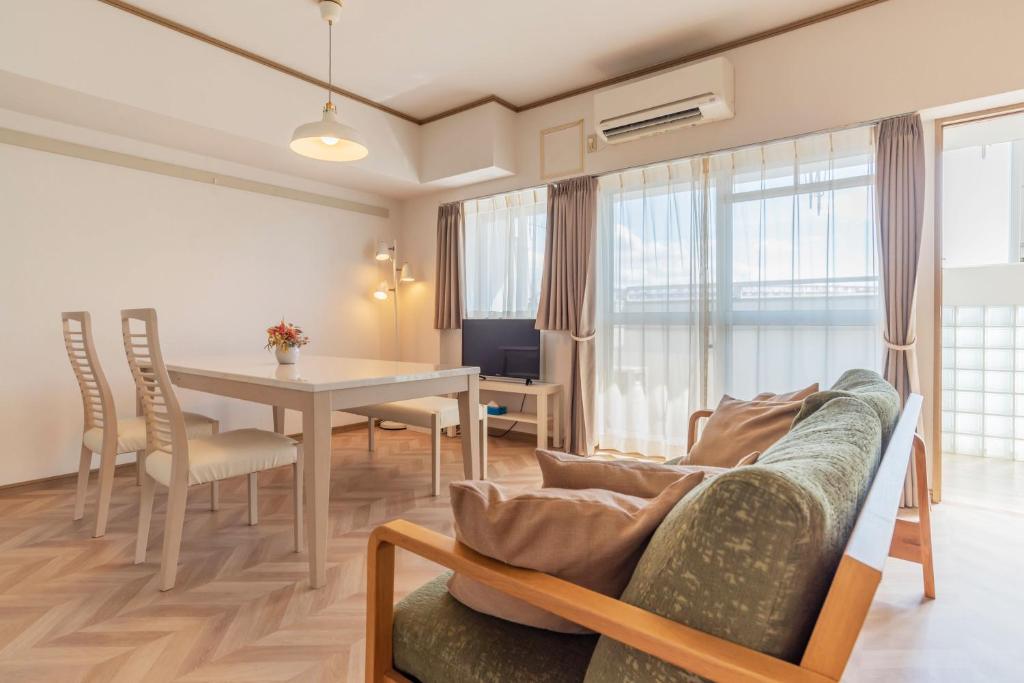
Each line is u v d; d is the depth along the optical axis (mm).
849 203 2961
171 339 3729
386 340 5184
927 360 2824
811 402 1247
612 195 3904
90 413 2627
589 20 3033
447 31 3141
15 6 2553
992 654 1579
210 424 2814
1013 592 1920
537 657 893
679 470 1106
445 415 3072
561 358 4211
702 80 3168
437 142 4449
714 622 630
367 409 3291
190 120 3160
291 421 4441
